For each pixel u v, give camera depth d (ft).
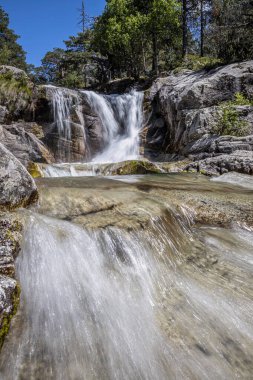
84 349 7.84
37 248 10.27
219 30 69.51
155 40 83.46
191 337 8.80
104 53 92.68
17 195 12.39
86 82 121.39
